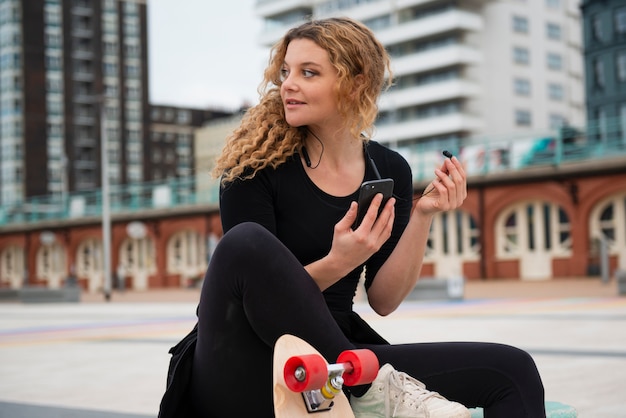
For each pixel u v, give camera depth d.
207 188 45.25
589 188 31.95
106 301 30.94
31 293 31.58
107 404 5.66
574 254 32.34
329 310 2.28
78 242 51.34
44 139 94.19
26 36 93.75
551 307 16.28
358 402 2.19
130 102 100.62
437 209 2.50
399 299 2.69
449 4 67.81
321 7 72.69
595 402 5.16
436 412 2.10
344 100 2.41
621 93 52.47
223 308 2.12
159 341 11.05
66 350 10.10
